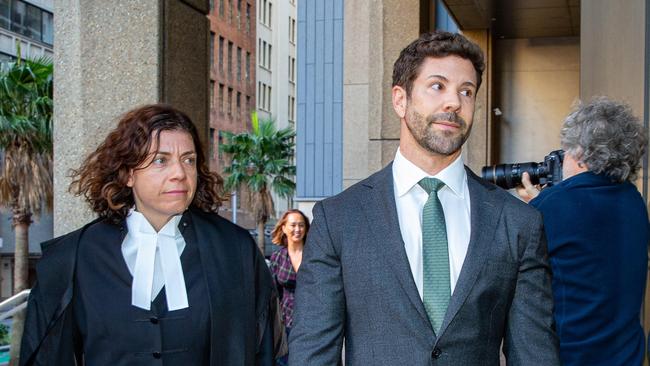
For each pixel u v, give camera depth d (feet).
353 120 31.63
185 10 13.62
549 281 7.11
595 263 8.07
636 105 10.93
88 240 7.77
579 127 8.52
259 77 226.79
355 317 6.86
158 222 7.86
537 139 42.88
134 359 7.44
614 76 13.07
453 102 6.82
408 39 22.89
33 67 64.03
